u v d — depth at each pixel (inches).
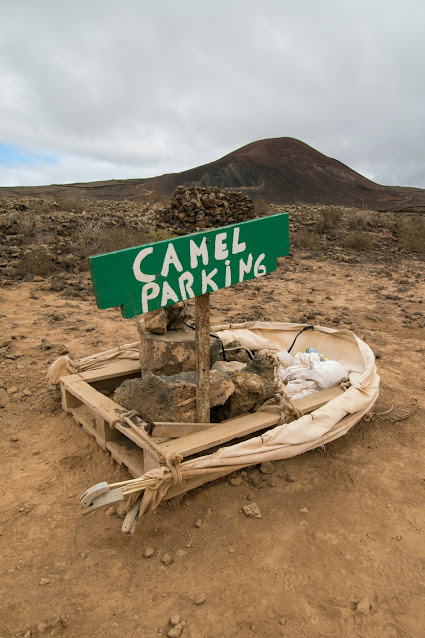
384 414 167.3
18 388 183.6
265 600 90.5
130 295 104.3
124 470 130.5
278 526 110.8
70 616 86.7
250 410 141.5
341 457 140.4
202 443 116.6
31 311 296.7
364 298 362.9
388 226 764.6
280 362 155.3
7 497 120.4
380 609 89.5
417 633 84.8
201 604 89.3
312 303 345.1
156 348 143.0
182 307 156.1
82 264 425.7
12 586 93.4
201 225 618.8
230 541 105.7
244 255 119.6
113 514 113.9
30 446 144.0
